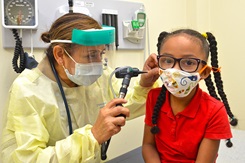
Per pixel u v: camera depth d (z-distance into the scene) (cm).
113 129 73
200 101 80
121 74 88
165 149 84
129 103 108
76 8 110
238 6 145
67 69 88
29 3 102
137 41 134
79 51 84
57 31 86
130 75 88
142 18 132
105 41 83
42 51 111
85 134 75
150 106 90
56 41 84
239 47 146
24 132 78
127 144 137
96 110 103
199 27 155
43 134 81
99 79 105
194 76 74
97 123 76
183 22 160
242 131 141
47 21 108
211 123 77
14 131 81
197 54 74
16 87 84
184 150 79
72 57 85
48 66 93
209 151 77
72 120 94
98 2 119
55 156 75
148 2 141
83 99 98
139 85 106
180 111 81
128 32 127
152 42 145
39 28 107
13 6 100
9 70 106
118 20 126
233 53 150
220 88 88
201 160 77
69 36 83
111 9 123
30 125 80
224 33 153
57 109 86
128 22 127
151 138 90
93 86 103
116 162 104
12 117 81
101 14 120
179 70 73
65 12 108
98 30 81
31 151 76
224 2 152
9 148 81
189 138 79
